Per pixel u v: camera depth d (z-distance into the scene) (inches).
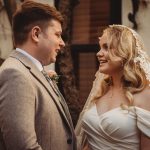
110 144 118.8
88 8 219.5
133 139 116.8
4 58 211.8
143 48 122.6
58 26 111.0
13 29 110.0
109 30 122.0
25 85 100.5
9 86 99.5
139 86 119.5
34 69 107.0
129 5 207.0
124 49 119.0
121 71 121.9
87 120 123.2
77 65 218.4
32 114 100.0
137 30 205.9
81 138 127.1
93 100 128.6
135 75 119.6
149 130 114.4
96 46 216.5
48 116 104.1
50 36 109.1
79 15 220.1
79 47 218.1
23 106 98.5
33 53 108.7
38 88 104.3
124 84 122.1
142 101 117.1
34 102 101.8
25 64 106.0
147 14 205.0
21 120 97.3
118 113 117.7
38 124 103.0
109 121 117.6
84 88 217.5
